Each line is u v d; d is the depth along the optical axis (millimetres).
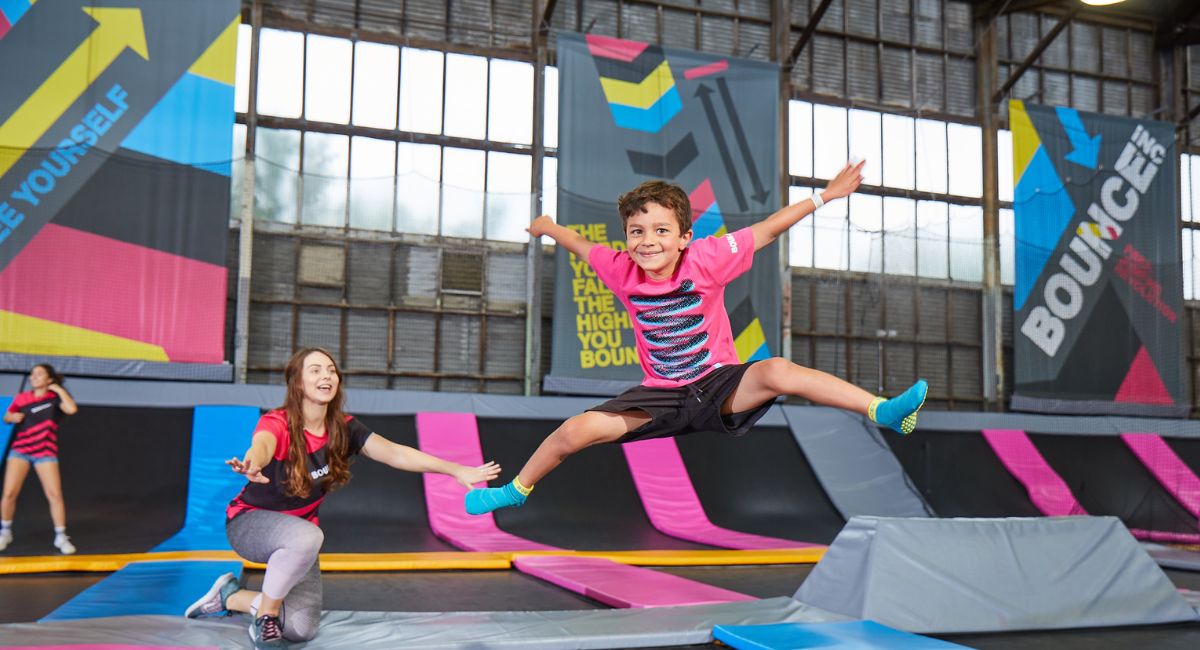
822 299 10938
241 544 2910
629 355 9414
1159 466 9695
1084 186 11094
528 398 8711
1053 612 3619
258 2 9516
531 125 10406
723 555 5848
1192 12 12297
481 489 2297
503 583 4742
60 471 6879
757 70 10289
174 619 3338
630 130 9750
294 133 9688
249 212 9148
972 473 9211
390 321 9812
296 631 3018
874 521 3695
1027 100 11844
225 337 9297
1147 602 3781
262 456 2707
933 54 11805
